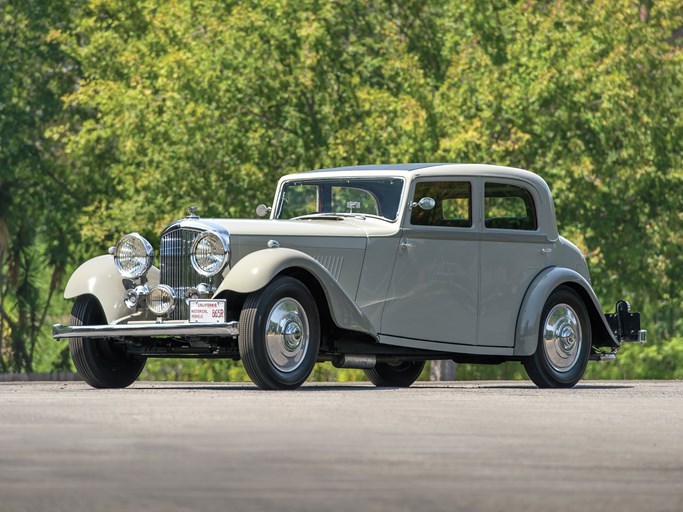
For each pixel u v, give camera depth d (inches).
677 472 468.8
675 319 2792.8
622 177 2469.2
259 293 884.0
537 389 1001.5
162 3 2571.4
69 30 2768.2
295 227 936.9
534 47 2442.2
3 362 2787.9
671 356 2839.6
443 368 2669.8
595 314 1070.4
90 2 2714.1
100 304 986.7
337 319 907.4
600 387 1065.5
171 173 2381.9
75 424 617.3
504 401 811.4
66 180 2773.1
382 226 967.0
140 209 2416.3
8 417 653.9
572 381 1045.8
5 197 2751.0
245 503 387.5
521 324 1016.9
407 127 2284.7
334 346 949.8
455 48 2554.1
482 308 1002.1
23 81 2768.2
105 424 617.3
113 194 2726.4
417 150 2325.3
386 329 957.2
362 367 973.2
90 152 2620.6
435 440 557.0
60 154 2785.4
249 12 2428.6
